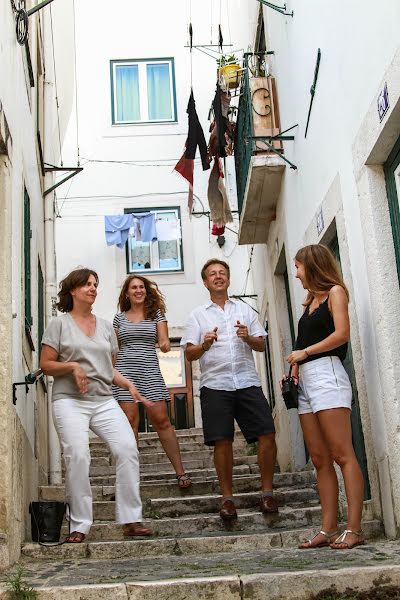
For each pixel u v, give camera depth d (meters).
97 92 13.98
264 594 3.14
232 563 3.79
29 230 6.36
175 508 5.63
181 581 3.18
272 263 8.84
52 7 10.36
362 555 3.59
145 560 4.20
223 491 5.05
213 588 3.16
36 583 3.38
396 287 4.29
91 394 4.64
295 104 6.62
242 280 13.06
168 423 6.03
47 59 9.59
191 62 13.77
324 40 5.41
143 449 9.43
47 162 9.58
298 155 6.60
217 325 5.31
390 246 4.34
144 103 14.04
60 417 4.54
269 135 7.40
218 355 5.17
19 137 5.65
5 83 4.85
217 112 8.61
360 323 4.73
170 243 13.45
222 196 8.68
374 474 4.57
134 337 5.94
